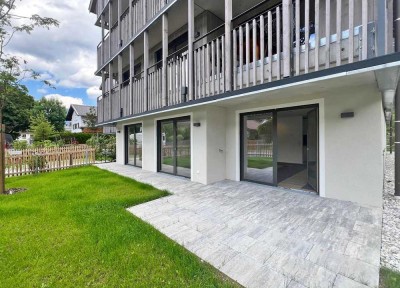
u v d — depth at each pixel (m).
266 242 2.87
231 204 4.43
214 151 6.48
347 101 4.33
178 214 3.94
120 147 11.87
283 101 5.33
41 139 21.41
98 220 3.65
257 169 6.15
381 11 2.71
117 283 2.21
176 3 6.02
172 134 7.99
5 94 8.59
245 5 6.26
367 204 4.17
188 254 2.61
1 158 5.63
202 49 5.38
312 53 4.05
